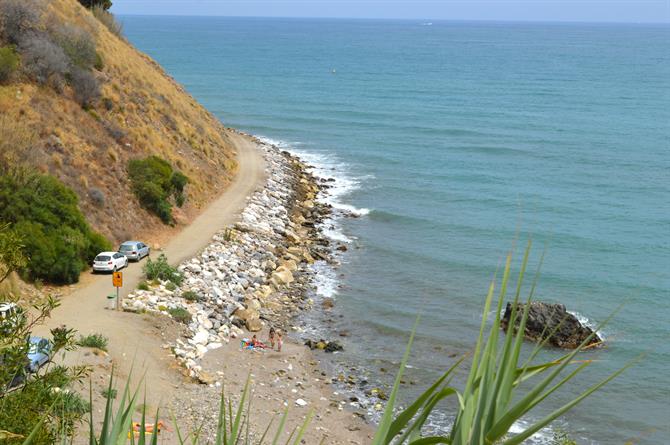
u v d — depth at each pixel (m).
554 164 86.19
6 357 10.29
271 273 46.25
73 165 45.00
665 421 31.03
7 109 44.12
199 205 54.97
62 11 59.44
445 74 197.38
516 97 149.25
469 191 72.50
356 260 51.56
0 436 6.58
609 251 55.31
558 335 37.72
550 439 28.83
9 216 36.09
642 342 38.97
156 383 28.27
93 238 40.38
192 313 36.62
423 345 37.91
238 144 80.31
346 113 121.38
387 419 4.28
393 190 71.94
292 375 33.06
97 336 29.84
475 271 50.00
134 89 61.09
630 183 77.56
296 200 64.88
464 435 3.98
